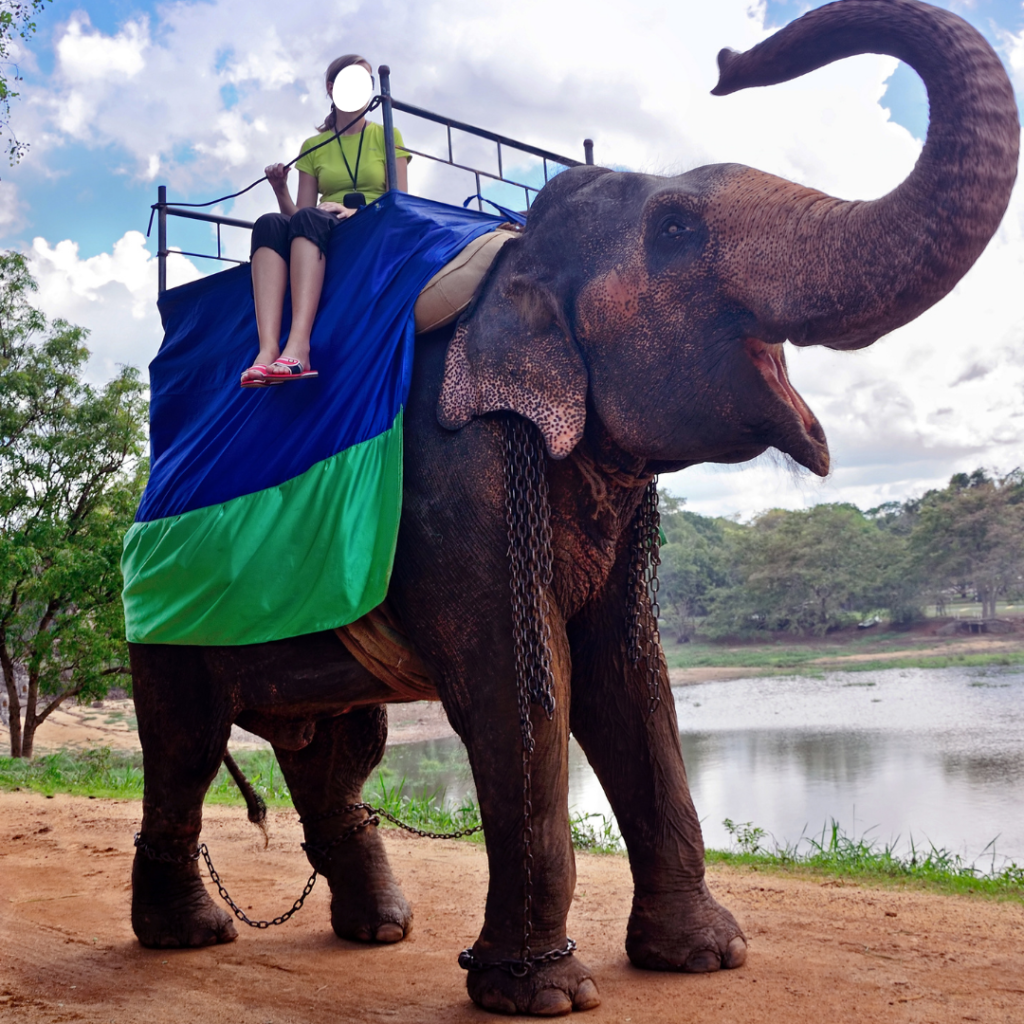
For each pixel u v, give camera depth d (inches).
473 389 122.8
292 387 139.3
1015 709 1223.5
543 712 117.6
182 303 166.4
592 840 258.5
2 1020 122.6
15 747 716.0
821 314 103.7
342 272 143.0
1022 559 2618.1
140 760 684.7
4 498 706.8
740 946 132.0
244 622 134.3
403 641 129.6
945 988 122.2
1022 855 436.5
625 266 118.3
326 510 128.5
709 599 3031.5
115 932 165.5
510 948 117.0
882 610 2955.2
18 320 740.0
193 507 144.4
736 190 114.0
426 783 664.4
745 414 113.0
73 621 693.3
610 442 123.3
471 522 120.5
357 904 157.8
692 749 1041.5
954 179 94.1
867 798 668.7
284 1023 119.8
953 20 95.7
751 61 105.2
